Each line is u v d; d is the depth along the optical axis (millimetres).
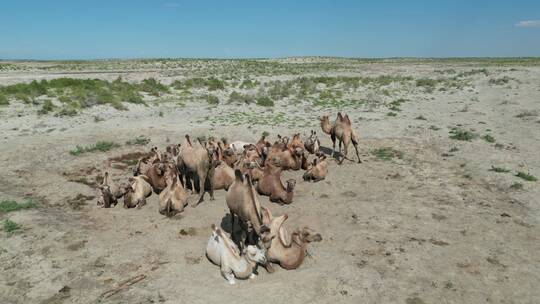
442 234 8953
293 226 9398
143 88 30922
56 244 8602
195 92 31781
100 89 29000
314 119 21516
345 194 11438
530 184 11875
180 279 7336
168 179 10602
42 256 8141
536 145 15992
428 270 7543
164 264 7852
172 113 23219
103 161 14641
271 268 7520
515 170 13102
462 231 9094
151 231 9266
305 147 15531
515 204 10688
